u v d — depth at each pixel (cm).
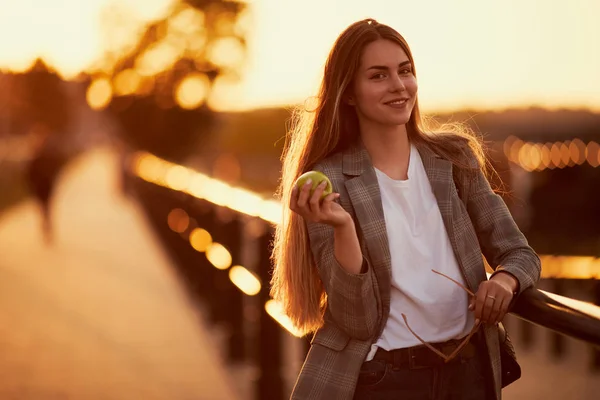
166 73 5716
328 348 331
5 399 789
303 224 340
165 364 913
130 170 3600
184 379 848
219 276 1073
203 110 5719
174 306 1252
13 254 1895
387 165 342
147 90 5703
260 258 709
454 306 330
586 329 276
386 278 326
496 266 340
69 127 11569
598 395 754
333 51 345
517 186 1844
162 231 1931
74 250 1939
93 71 5803
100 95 5775
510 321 968
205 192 1295
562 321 289
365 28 340
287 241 346
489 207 344
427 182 340
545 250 1797
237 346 897
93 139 13462
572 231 1881
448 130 363
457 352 325
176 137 5706
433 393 326
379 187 336
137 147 5709
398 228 333
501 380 346
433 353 326
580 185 1916
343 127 349
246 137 6256
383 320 327
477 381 332
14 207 3347
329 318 338
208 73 5722
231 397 776
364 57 338
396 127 342
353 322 320
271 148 6169
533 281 324
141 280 1505
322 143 346
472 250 335
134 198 3362
